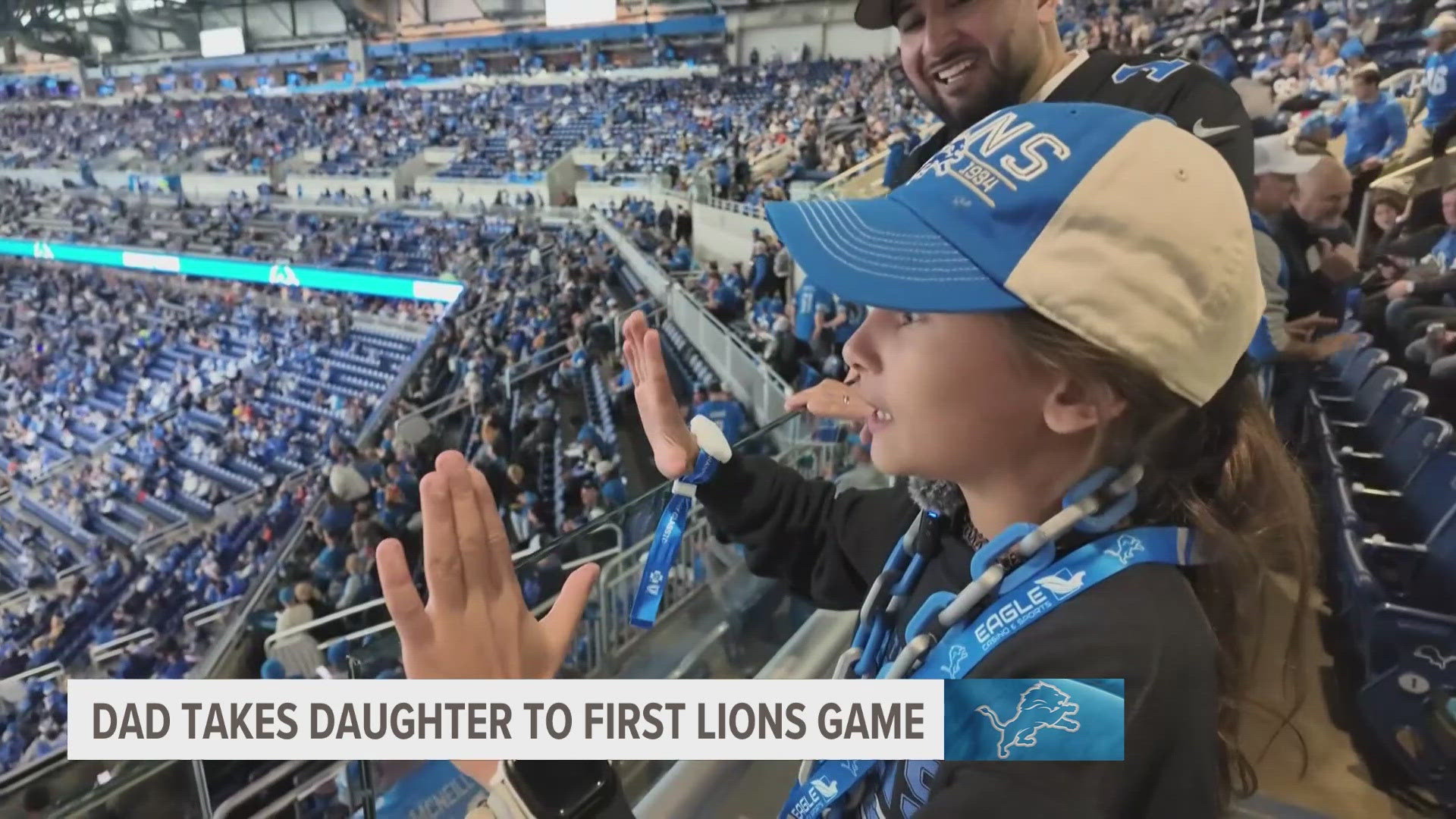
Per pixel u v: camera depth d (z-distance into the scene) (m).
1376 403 2.03
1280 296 2.08
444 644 0.46
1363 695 1.60
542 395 6.38
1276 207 2.34
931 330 0.44
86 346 12.84
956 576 0.55
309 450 9.42
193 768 1.07
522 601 0.50
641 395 0.74
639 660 1.47
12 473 10.99
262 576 6.87
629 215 7.51
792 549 0.77
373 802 1.03
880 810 0.52
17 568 9.16
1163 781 0.39
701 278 5.76
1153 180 0.40
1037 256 0.40
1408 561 1.75
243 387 10.99
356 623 5.76
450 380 7.49
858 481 1.79
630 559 1.48
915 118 5.35
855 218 0.46
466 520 0.47
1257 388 0.52
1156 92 0.99
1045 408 0.43
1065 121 0.44
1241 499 0.50
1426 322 1.93
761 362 4.33
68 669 7.34
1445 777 1.44
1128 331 0.39
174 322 12.76
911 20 1.24
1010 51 1.14
